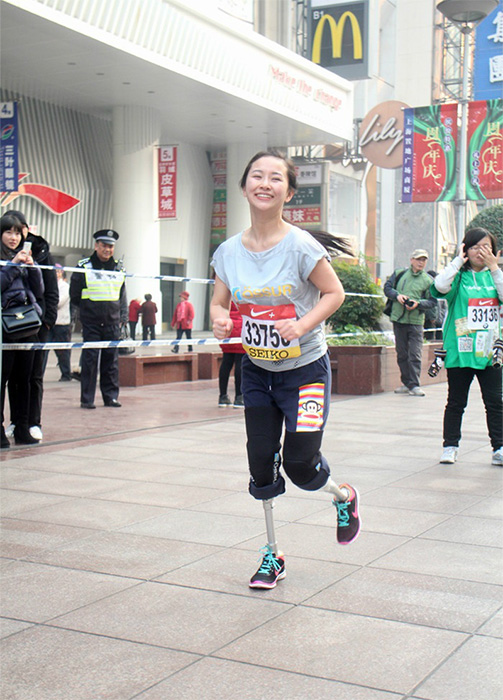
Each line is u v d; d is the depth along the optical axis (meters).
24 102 27.22
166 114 29.52
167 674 2.88
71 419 9.05
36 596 3.62
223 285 3.80
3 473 6.12
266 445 3.73
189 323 24.03
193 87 25.36
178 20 23.02
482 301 6.49
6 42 20.97
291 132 31.98
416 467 6.50
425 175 20.33
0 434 7.07
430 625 3.31
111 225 30.97
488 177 19.75
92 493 5.50
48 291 7.43
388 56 41.78
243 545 4.36
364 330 12.57
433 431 8.34
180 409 10.11
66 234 29.27
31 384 7.39
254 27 35.72
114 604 3.53
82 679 2.84
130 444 7.42
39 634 3.21
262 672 2.89
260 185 3.49
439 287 6.50
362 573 3.94
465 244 6.46
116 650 3.07
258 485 3.78
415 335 11.98
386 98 41.56
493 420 6.65
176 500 5.32
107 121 30.81
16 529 4.66
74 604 3.53
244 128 31.52
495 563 4.10
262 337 3.61
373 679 2.83
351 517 3.96
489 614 3.43
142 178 28.59
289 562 4.10
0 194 26.27
